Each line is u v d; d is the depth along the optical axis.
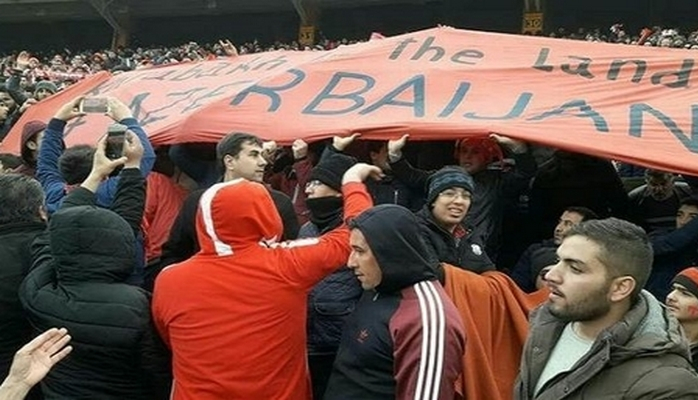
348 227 4.32
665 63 7.06
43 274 4.61
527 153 6.45
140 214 5.18
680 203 6.95
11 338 4.87
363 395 4.09
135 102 8.70
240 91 7.49
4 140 9.62
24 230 4.97
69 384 4.43
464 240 5.61
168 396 4.56
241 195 4.19
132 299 4.44
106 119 8.98
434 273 4.29
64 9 42.62
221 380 4.11
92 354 4.39
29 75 22.17
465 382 4.81
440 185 5.28
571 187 7.08
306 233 5.47
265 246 4.25
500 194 6.68
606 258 3.33
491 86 7.04
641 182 8.43
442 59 7.58
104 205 5.74
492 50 7.69
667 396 3.11
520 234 7.24
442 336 3.90
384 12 37.59
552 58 7.36
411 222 4.13
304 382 4.31
